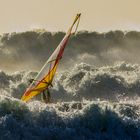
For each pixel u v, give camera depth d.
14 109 58.06
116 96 90.62
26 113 58.00
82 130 58.62
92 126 59.62
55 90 90.94
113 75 96.06
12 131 55.31
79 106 63.28
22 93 91.00
